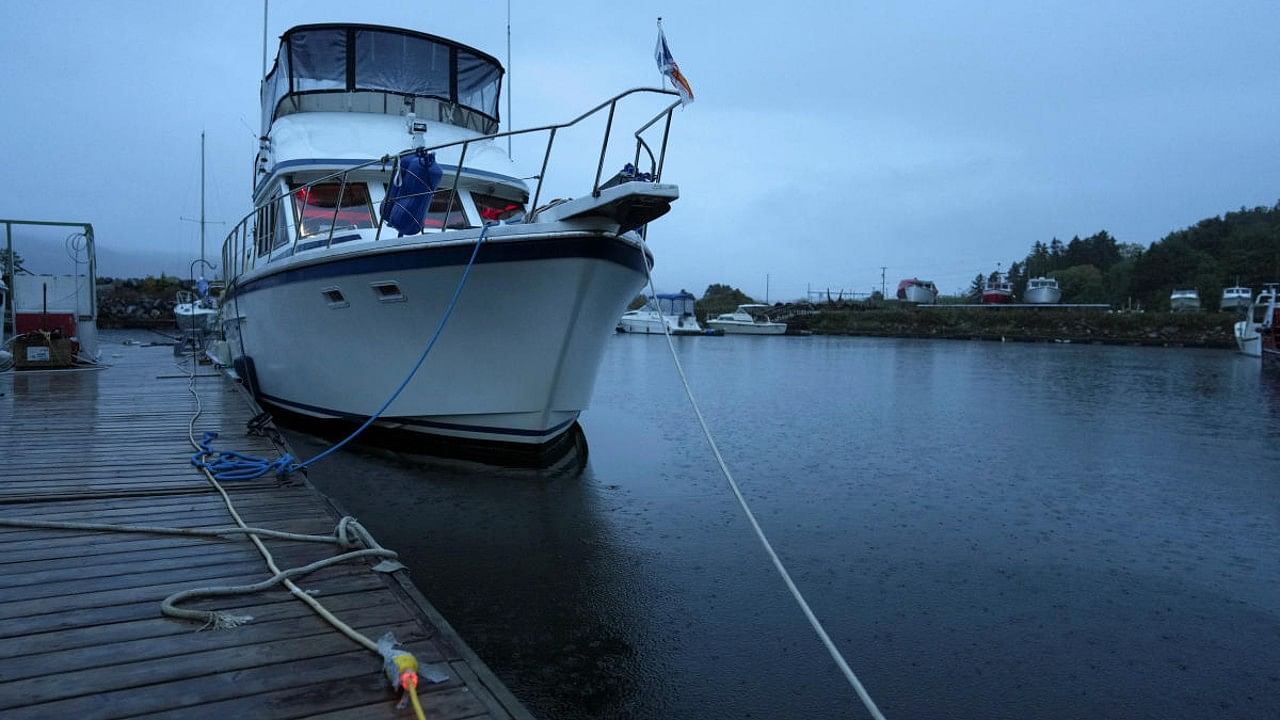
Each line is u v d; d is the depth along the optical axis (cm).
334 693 223
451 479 701
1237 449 960
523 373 667
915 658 378
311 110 888
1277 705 340
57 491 445
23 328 1205
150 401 825
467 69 948
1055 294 6112
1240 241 6041
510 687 343
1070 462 868
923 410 1298
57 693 217
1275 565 524
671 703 332
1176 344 4228
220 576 315
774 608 435
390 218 677
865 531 589
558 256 602
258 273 827
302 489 463
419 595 301
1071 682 357
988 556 534
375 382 733
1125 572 507
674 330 4916
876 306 6312
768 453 896
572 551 522
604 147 566
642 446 930
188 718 207
